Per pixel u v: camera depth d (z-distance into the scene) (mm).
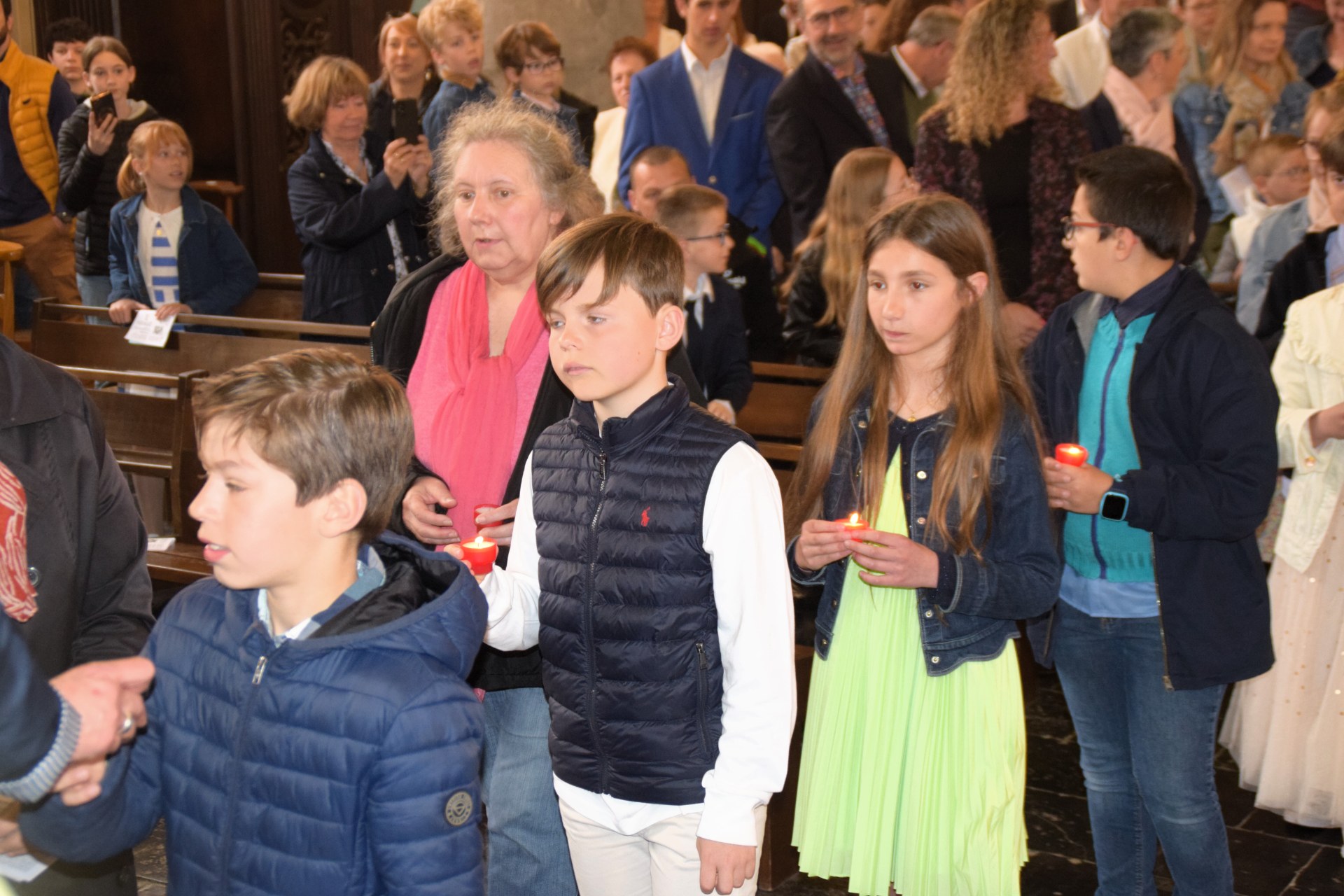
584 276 1699
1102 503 2162
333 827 1343
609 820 1820
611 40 6473
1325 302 2857
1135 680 2320
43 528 1554
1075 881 2938
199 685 1429
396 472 1446
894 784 2100
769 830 2848
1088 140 3986
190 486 3859
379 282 4809
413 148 4625
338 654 1357
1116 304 2369
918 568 1971
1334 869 2977
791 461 3570
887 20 5664
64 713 1199
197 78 8758
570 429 1867
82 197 5680
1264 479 2180
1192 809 2275
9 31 6438
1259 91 5164
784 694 1701
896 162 3855
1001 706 2080
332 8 8781
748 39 6637
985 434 2025
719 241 3703
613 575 1749
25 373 1562
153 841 3037
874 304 2066
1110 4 5070
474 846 1376
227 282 5309
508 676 2098
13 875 1488
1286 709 3115
